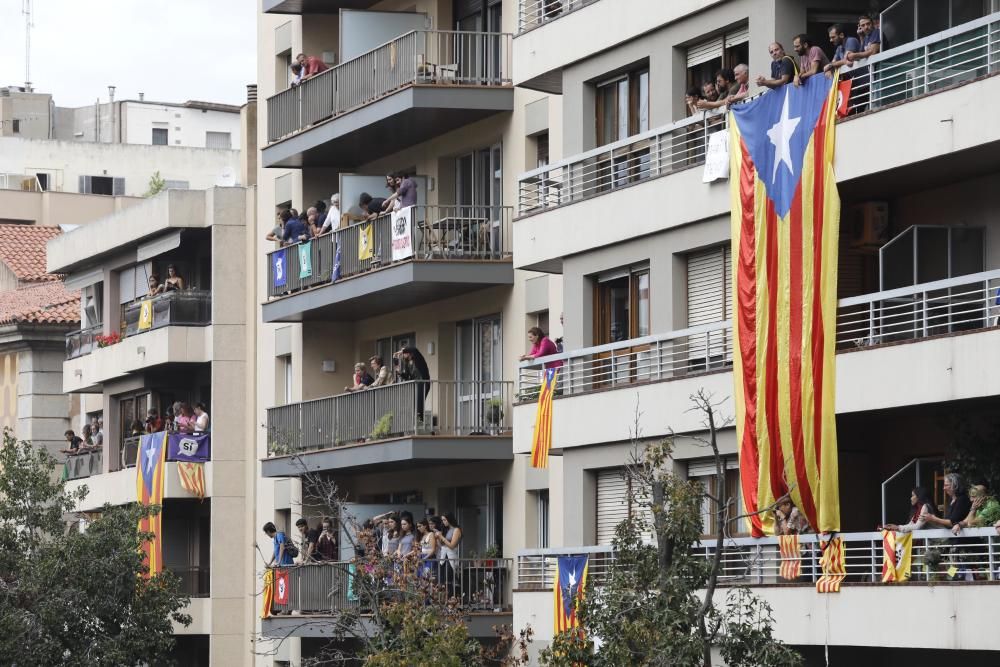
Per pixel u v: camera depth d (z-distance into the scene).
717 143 67.69
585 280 75.88
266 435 111.44
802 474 62.78
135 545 83.31
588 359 75.44
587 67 76.69
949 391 58.16
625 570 54.22
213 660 113.50
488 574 86.19
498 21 91.94
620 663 51.88
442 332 93.81
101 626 82.62
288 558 97.44
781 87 64.56
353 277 93.31
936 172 61.03
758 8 67.69
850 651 63.78
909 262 62.62
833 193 62.12
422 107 88.50
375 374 93.38
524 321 87.31
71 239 130.50
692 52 71.88
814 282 62.66
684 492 53.28
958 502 58.00
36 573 81.12
